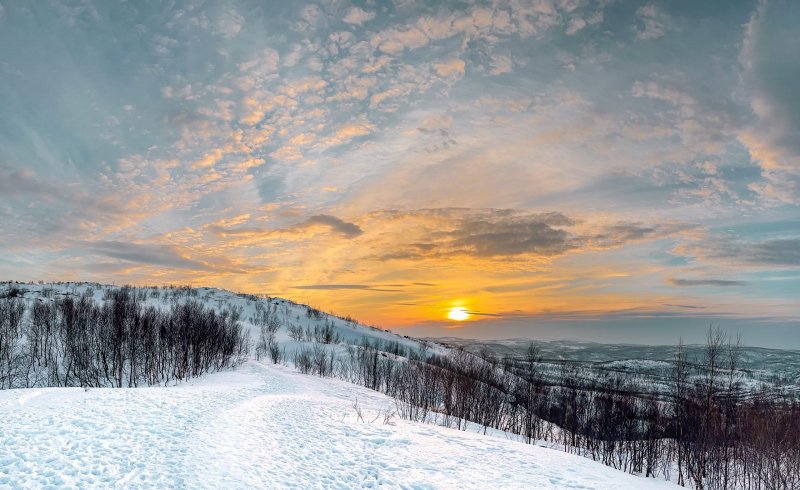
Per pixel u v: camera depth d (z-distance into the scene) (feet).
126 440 41.98
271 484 34.65
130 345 169.89
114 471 34.42
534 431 96.68
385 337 520.83
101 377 160.86
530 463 47.98
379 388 186.70
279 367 214.69
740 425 66.44
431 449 50.31
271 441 46.73
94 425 45.75
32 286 428.15
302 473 38.09
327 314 595.88
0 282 431.02
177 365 170.60
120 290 414.82
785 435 63.05
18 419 45.60
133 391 68.80
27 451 36.86
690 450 70.28
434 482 38.93
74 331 187.83
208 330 199.41
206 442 42.88
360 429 57.62
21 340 197.67
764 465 63.67
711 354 72.90
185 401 63.62
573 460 52.11
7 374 160.76
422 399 105.19
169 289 548.72
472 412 104.47
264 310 509.35
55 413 49.26
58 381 159.84
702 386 71.36
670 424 76.79
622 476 47.60
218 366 190.19
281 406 70.13
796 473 61.46
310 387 142.10
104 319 196.34
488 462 46.93
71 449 38.27
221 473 35.29
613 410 88.12
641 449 78.84
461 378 111.34
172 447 40.86
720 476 66.54
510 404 107.34
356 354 281.74
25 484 31.09
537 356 118.32
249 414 59.16
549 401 101.71
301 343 326.85
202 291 570.46
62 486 31.22
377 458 44.52
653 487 44.09
